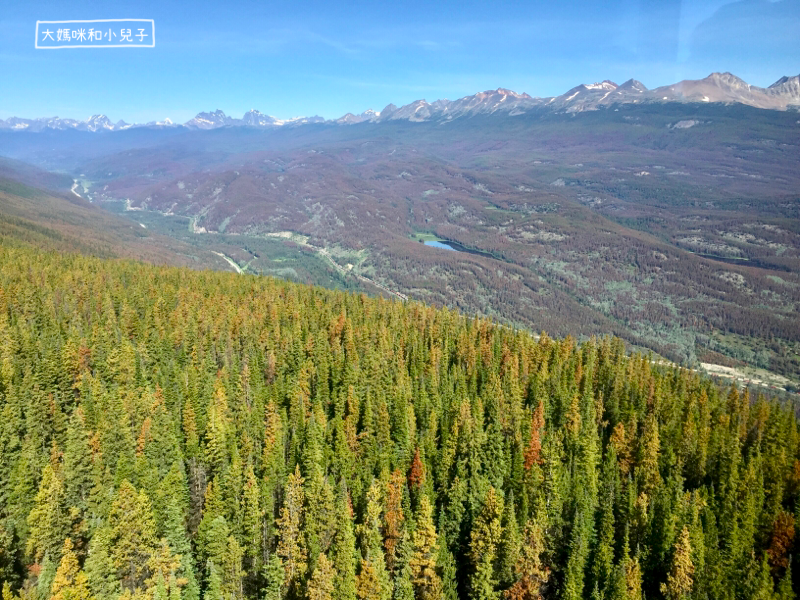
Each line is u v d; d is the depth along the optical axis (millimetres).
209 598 68312
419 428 121125
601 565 78750
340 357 146875
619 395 140250
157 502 80625
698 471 111375
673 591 78500
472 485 89312
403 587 71312
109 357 129000
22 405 103688
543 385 140250
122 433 94188
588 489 95500
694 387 156500
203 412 113562
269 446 99625
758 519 93625
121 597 62844
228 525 79312
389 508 84562
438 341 171750
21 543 72875
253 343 160125
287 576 74250
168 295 191500
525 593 74125
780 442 118875
